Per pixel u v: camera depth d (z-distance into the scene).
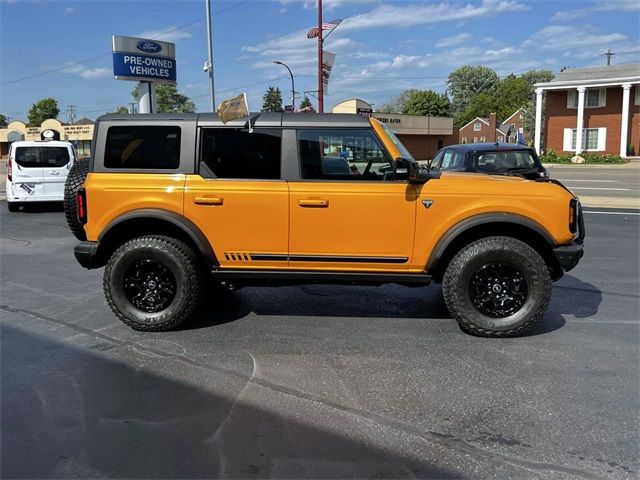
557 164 37.38
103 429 3.41
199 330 5.23
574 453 3.11
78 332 5.17
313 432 3.34
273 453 3.12
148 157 5.02
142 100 19.83
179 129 4.99
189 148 4.97
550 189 4.84
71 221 5.57
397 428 3.38
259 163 4.96
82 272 7.71
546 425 3.41
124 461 3.06
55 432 3.38
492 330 4.88
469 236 5.06
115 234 5.20
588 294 6.35
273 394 3.86
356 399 3.77
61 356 4.58
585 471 2.94
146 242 5.07
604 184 21.70
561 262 4.84
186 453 3.13
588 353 4.57
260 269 5.04
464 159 10.18
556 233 4.80
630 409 3.60
